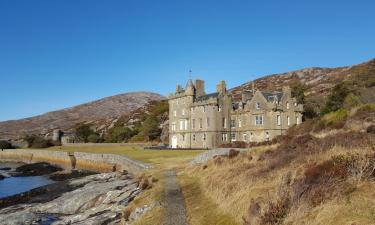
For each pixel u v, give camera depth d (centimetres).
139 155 7550
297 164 2555
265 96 8019
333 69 17062
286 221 1712
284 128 7794
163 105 16262
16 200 4809
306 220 1636
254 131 7975
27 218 3616
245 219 1945
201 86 9369
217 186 2919
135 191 3953
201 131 8550
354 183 1778
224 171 3441
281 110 7800
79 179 6044
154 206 2909
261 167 2936
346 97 7781
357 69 13850
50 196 4831
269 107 7694
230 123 8538
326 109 7912
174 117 9575
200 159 5069
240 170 3141
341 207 1589
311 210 1695
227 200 2483
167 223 2400
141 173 5119
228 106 8550
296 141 3797
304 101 10088
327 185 1806
